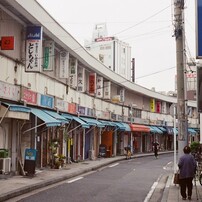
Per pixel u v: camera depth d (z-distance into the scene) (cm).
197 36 1005
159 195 1430
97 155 3678
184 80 1617
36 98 2041
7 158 1711
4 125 1778
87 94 3219
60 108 2467
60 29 2189
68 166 2517
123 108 4431
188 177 1224
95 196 1344
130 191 1516
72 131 2952
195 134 6203
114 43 6456
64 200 1238
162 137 6331
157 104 5894
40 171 2072
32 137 2073
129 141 4828
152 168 2709
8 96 1688
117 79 3894
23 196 1313
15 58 1817
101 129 3791
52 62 2105
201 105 1084
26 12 1717
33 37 1850
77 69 2938
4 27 1722
